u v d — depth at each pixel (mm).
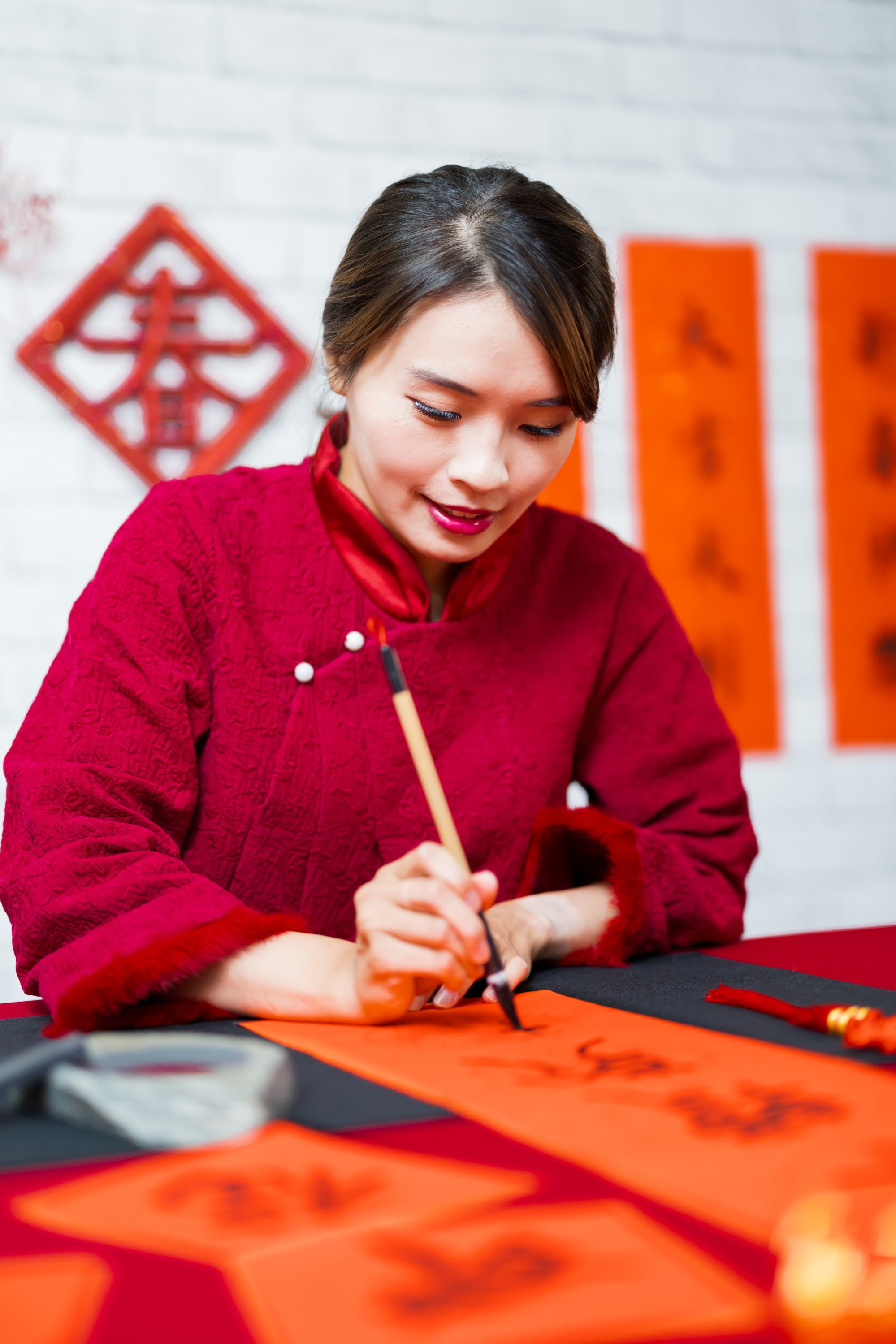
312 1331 297
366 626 925
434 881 632
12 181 1957
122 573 875
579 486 2197
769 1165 404
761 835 2301
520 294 725
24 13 1972
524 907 843
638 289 2232
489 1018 669
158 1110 448
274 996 670
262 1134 450
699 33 2273
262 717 901
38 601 1971
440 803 663
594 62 2223
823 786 2334
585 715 1050
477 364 736
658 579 2244
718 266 2270
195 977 688
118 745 813
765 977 787
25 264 1959
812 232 2328
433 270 730
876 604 2357
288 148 2076
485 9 2168
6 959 1923
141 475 1991
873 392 2350
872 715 2357
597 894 888
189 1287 328
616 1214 363
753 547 2287
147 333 1993
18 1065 469
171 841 792
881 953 899
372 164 2113
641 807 1023
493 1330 295
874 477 2352
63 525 1980
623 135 2234
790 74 2322
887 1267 305
